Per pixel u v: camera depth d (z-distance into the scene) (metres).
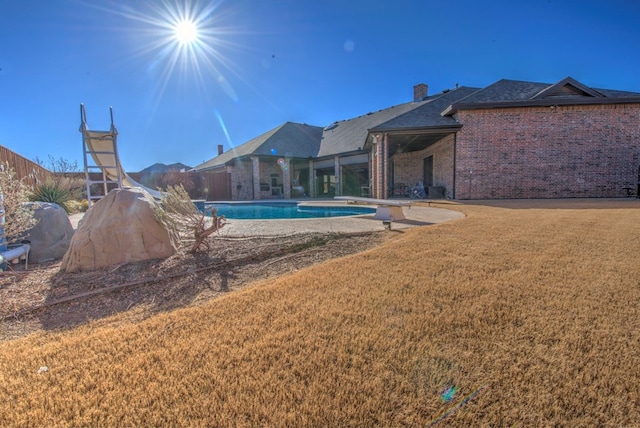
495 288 2.93
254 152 21.12
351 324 2.34
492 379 1.69
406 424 1.42
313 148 24.42
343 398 1.58
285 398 1.60
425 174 20.30
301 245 5.21
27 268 4.42
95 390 1.69
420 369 1.79
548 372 1.73
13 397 1.64
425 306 2.60
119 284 3.56
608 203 10.86
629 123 14.15
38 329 2.61
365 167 22.86
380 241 5.46
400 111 20.73
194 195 25.05
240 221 8.18
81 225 4.67
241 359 1.94
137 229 4.51
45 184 10.99
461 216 8.54
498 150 14.48
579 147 14.30
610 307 2.49
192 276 3.88
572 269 3.41
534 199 13.66
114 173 10.92
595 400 1.53
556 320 2.30
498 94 15.52
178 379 1.76
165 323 2.46
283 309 2.65
